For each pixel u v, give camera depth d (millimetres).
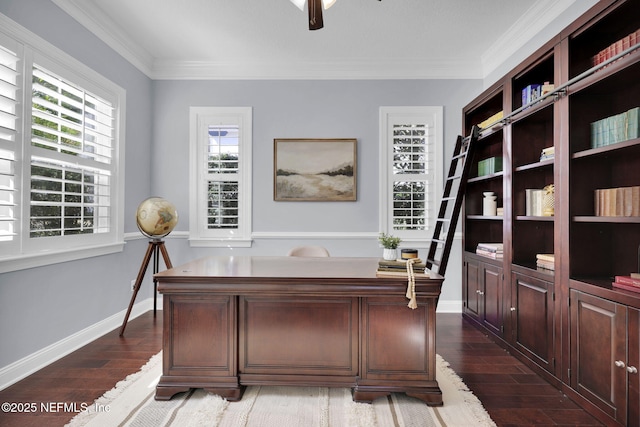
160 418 1776
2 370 2105
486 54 3713
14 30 2176
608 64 1669
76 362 2469
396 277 1903
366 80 3938
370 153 3938
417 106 3918
